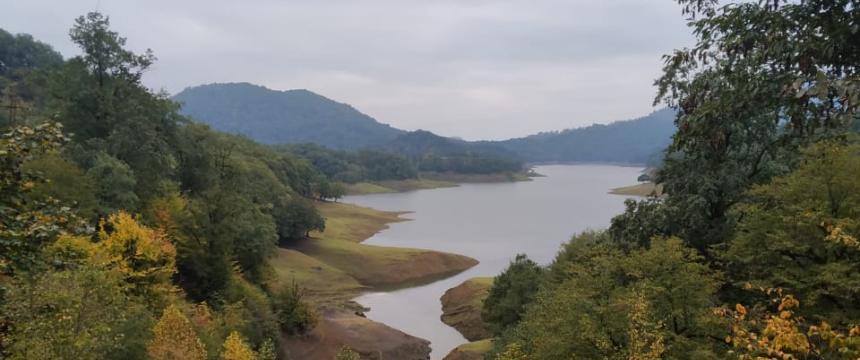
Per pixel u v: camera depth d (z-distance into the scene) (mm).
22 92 77188
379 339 51750
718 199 24844
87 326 16188
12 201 8625
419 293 75375
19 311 12031
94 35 49250
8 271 8891
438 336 55656
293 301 50156
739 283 17875
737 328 7797
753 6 7586
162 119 57094
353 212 142375
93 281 17062
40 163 30547
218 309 39719
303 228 94750
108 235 30328
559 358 20250
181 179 59625
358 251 91812
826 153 17219
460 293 67750
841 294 14953
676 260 18875
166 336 22781
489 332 52656
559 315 21922
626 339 18703
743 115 8547
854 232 14992
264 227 57562
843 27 6500
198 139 67125
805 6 6977
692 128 8914
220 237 44125
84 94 47875
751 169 25359
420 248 101812
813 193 17125
